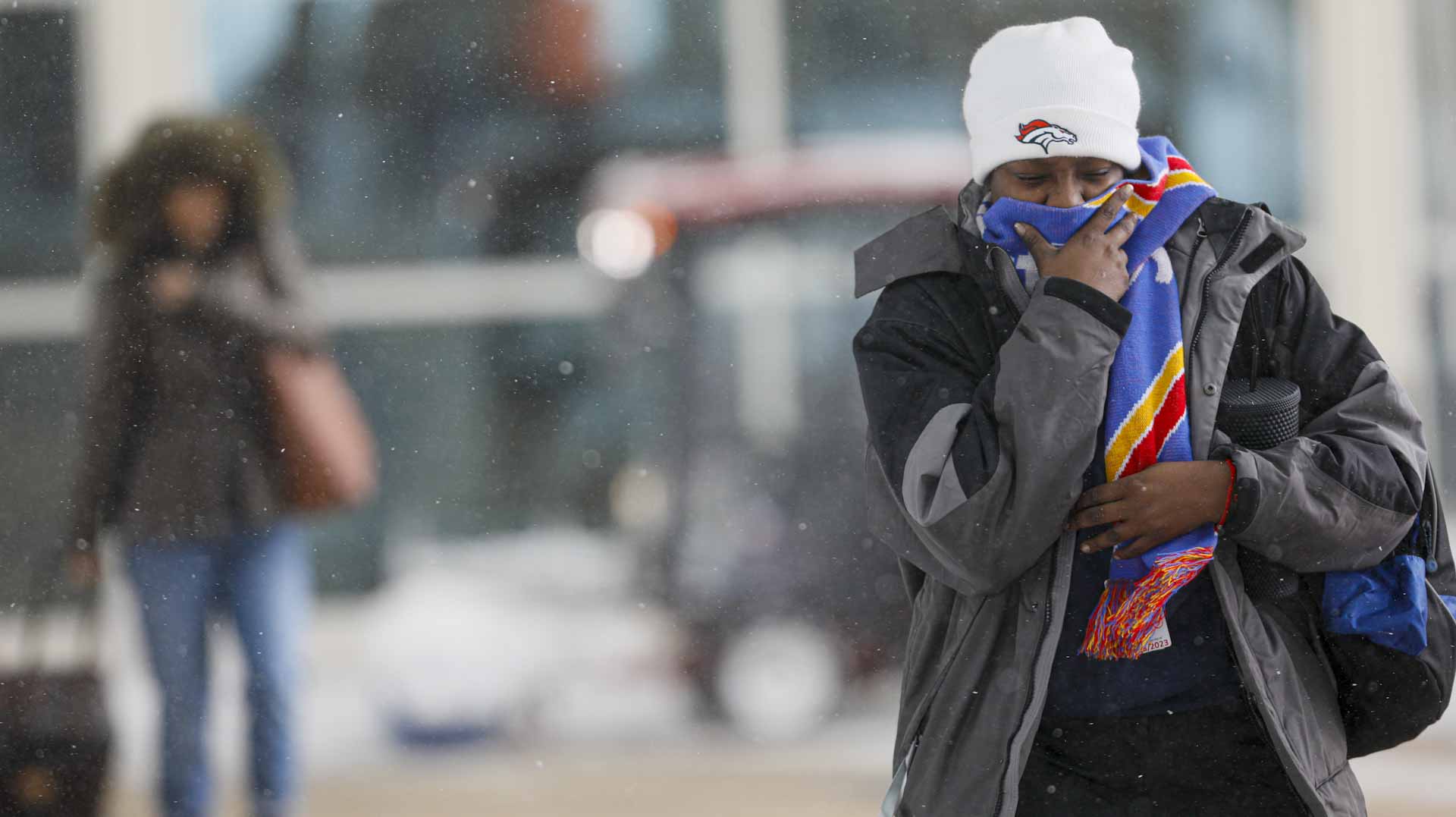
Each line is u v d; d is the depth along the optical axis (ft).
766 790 83.56
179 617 58.03
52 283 140.26
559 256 136.67
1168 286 31.17
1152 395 30.58
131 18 142.51
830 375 111.96
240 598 59.06
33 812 56.70
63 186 141.90
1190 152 142.82
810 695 98.58
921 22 139.64
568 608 102.94
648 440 112.16
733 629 99.19
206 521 58.29
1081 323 29.76
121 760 65.67
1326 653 31.94
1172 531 29.84
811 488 103.55
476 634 98.58
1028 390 29.48
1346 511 30.17
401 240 138.31
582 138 139.23
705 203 114.83
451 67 140.15
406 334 135.13
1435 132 144.15
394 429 131.54
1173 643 30.86
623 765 90.63
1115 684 30.81
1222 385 31.24
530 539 119.85
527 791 84.38
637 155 139.44
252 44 142.61
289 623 60.03
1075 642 30.99
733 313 113.60
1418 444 31.60
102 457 58.75
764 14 139.33
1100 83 31.71
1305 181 144.36
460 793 84.53
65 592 87.56
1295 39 143.43
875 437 31.24
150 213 61.26
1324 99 143.64
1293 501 29.78
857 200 114.52
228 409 59.77
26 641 57.93
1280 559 30.50
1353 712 32.37
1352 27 143.02
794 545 101.55
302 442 60.64
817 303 113.60
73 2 143.13
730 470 104.83
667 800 81.66
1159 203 31.68
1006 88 32.01
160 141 61.93
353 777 88.48
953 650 31.14
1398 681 31.53
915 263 32.04
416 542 130.21
